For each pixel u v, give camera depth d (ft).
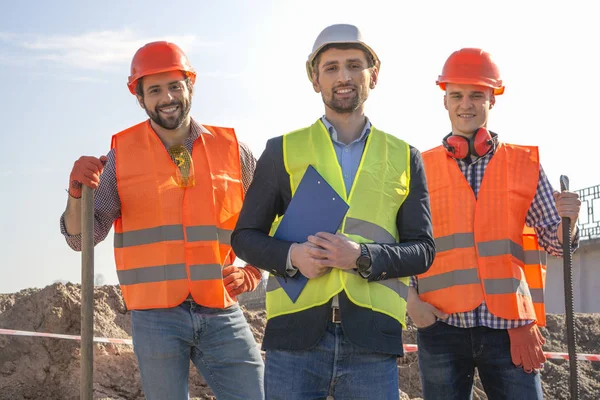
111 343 21.39
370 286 11.82
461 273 15.14
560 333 32.45
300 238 11.87
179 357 14.57
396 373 11.97
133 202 15.01
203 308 14.78
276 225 12.50
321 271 11.53
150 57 14.97
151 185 15.03
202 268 14.80
